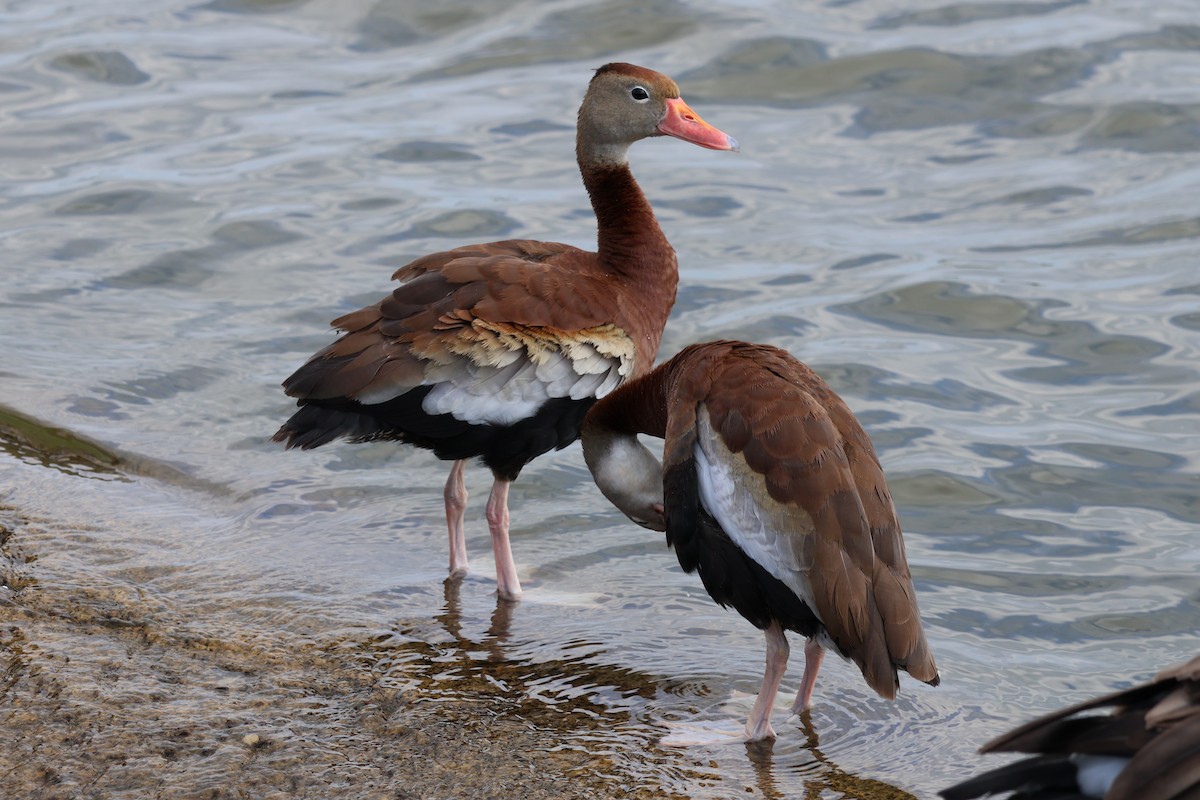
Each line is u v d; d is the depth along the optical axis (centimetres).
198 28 2539
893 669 820
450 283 1139
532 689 947
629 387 1020
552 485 1312
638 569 1158
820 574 830
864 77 2303
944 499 1273
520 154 2098
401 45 2488
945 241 1838
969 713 941
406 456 1363
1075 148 2077
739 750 882
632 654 1005
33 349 1528
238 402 1438
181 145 2120
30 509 1182
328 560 1141
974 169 2039
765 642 1024
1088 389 1482
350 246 1814
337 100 2284
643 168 2083
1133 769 590
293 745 847
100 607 1012
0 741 829
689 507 898
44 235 1836
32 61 2383
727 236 1866
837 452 854
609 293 1191
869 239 1848
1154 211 1884
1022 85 2245
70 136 2142
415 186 1992
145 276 1733
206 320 1622
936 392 1478
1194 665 618
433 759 844
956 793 651
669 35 2466
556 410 1139
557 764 848
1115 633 1059
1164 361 1528
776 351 946
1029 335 1602
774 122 2200
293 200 1942
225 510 1226
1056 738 631
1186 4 2502
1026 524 1227
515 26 2522
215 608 1030
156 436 1357
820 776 854
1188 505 1252
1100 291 1692
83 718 857
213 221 1878
